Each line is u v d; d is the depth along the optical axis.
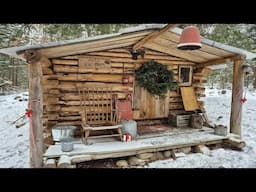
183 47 3.21
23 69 16.48
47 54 4.29
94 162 4.01
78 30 8.72
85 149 3.90
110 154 3.84
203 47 4.76
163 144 4.25
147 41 4.45
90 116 5.03
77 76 4.97
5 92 13.61
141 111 5.63
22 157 4.60
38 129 3.48
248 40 10.17
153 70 5.39
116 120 4.89
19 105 10.80
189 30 3.09
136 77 5.48
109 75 5.25
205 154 4.45
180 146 4.40
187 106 5.92
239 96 5.12
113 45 4.85
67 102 4.91
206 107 9.88
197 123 5.61
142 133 5.02
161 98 5.89
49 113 4.79
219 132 5.04
